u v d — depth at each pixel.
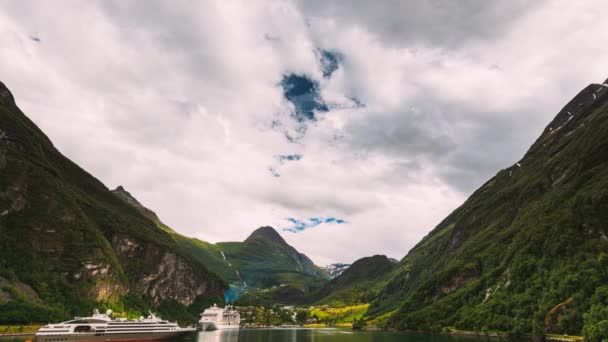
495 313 184.62
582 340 116.19
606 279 135.00
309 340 192.12
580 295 134.50
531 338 148.12
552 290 151.00
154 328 169.12
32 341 145.00
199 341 188.50
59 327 147.50
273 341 188.62
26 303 181.62
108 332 154.88
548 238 186.25
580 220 174.12
